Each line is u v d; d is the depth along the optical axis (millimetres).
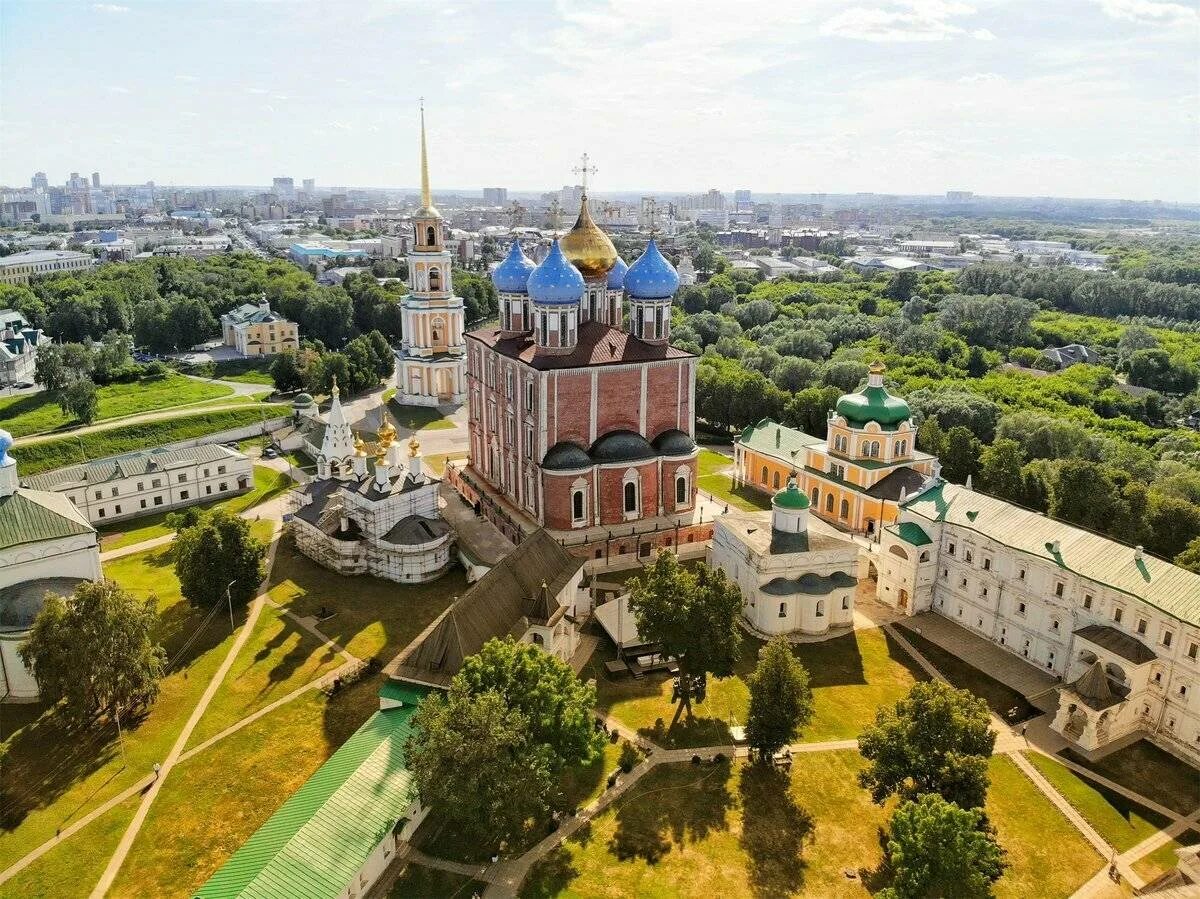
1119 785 60750
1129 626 67312
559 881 51281
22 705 69562
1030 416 130000
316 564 94500
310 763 61938
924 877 45000
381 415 163500
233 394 180750
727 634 66125
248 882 45594
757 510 112062
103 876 51969
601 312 109312
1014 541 76312
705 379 156000
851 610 82812
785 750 63562
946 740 53500
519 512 101750
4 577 71562
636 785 59812
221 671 73375
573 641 76188
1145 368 183750
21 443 132875
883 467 103062
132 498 111000
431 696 54688
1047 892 51688
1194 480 104438
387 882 51125
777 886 51281
